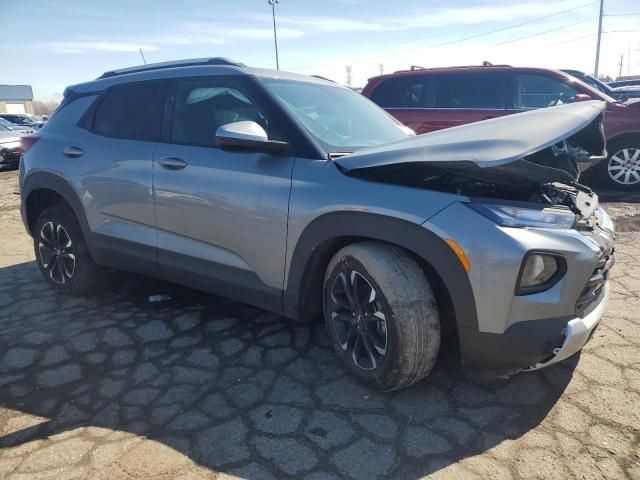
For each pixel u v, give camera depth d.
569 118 2.37
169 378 2.59
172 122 3.11
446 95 7.04
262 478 1.89
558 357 2.08
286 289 2.61
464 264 2.03
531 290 1.99
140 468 1.94
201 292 3.79
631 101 6.97
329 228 2.36
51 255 3.81
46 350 2.91
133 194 3.18
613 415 2.22
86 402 2.39
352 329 2.45
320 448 2.05
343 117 3.12
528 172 2.19
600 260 2.14
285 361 2.75
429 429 2.16
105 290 3.86
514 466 1.93
